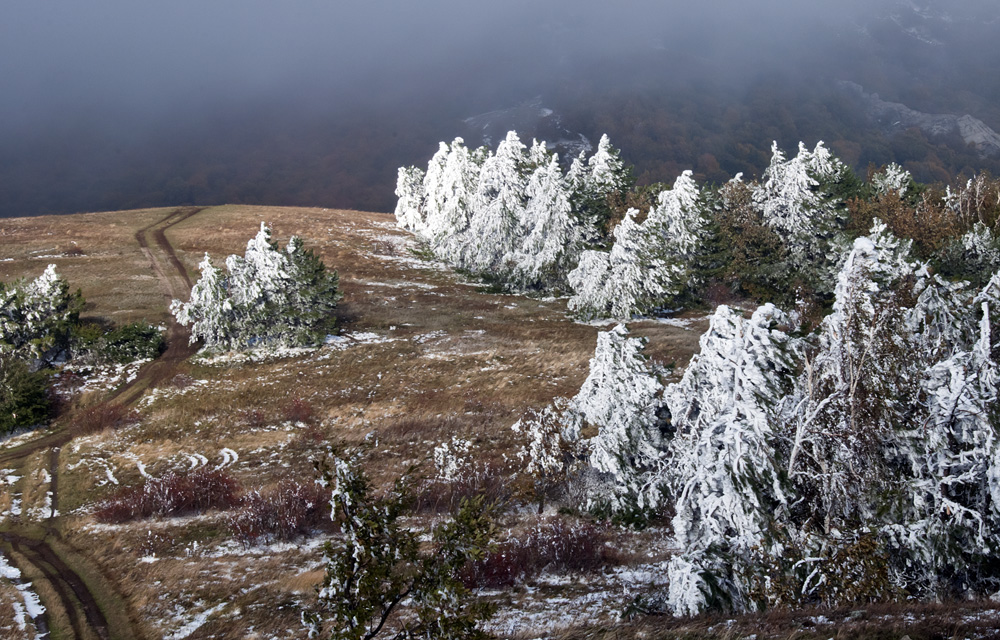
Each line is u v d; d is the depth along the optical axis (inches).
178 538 763.4
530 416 1073.5
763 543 525.7
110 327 1653.5
